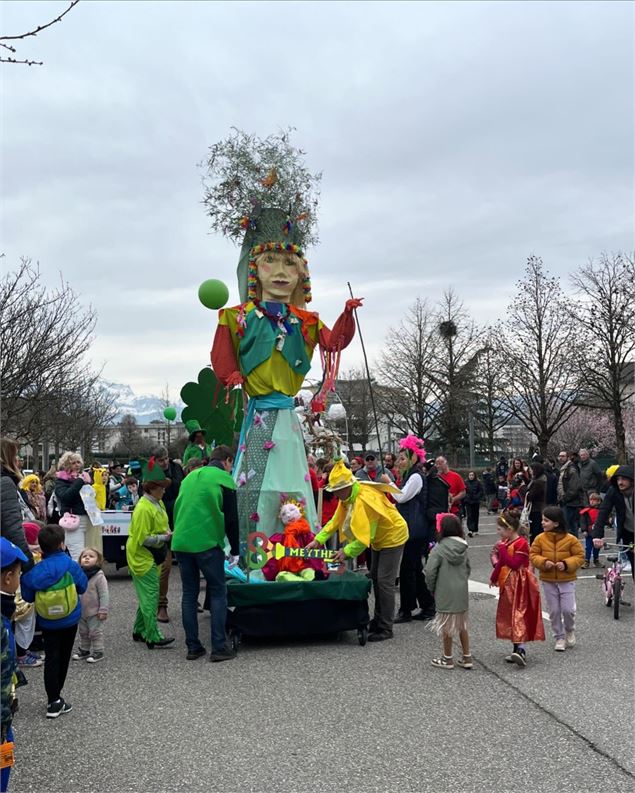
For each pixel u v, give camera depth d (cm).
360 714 551
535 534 1301
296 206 1011
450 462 3947
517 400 3609
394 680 638
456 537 677
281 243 965
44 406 2167
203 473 732
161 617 910
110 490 1762
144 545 768
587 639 779
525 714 547
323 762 465
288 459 922
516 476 1705
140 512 768
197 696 602
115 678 656
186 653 743
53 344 1938
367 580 772
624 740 495
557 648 732
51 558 564
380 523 789
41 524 777
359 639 770
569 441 4778
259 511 902
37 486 958
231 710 565
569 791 421
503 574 695
